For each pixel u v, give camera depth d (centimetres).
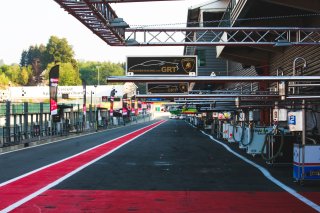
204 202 911
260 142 1938
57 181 1219
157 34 1675
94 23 1340
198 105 2983
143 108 12200
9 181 1232
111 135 4400
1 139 2869
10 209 852
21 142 2838
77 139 3734
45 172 1431
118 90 7962
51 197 975
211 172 1394
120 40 1603
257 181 1200
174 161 1747
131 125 8675
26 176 1338
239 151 2227
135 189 1074
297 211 827
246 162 1695
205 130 5462
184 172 1397
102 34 1488
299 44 1678
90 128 5731
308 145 1116
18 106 3384
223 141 3131
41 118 3669
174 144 2830
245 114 2608
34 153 2283
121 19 1345
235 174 1345
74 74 13025
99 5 1189
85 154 2139
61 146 2836
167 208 855
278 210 837
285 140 1557
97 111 6294
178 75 1299
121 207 866
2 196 993
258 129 1941
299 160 1138
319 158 1114
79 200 939
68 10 1177
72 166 1600
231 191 1041
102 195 996
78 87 7700
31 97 7731
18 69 14588
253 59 3203
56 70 3459
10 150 2538
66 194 1011
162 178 1263
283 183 1162
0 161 1848
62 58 14800
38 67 14675
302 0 1848
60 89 7644
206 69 4891
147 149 2416
